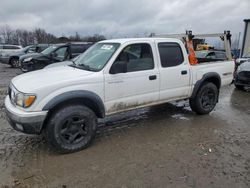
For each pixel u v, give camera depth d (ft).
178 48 16.99
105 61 13.98
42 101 11.81
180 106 21.80
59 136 12.44
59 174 11.00
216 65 19.35
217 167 11.65
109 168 11.50
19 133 15.48
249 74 28.25
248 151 13.38
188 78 17.46
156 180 10.58
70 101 12.86
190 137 15.16
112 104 14.12
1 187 10.04
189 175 10.96
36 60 37.27
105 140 14.60
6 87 30.07
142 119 18.35
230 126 17.19
